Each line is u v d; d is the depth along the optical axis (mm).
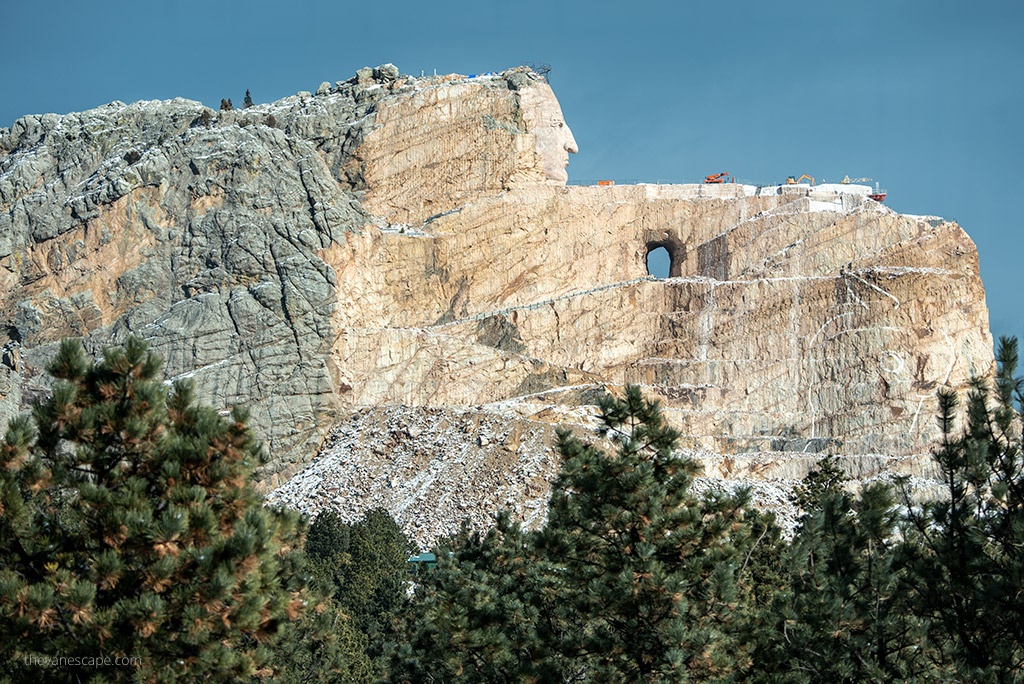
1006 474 91000
